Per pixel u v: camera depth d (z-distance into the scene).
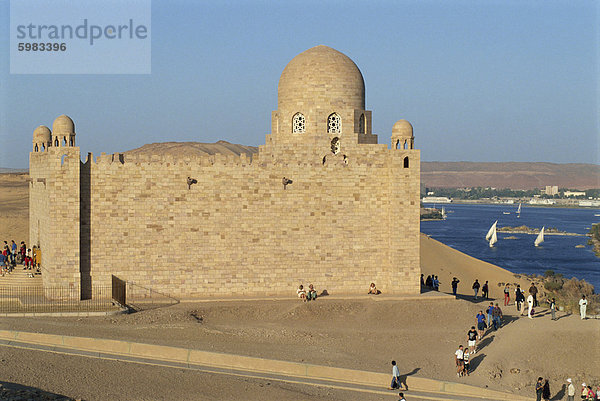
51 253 43.91
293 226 46.97
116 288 44.66
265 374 34.69
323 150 47.25
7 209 119.31
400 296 46.78
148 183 45.44
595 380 37.34
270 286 46.84
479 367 37.28
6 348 33.84
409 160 47.34
